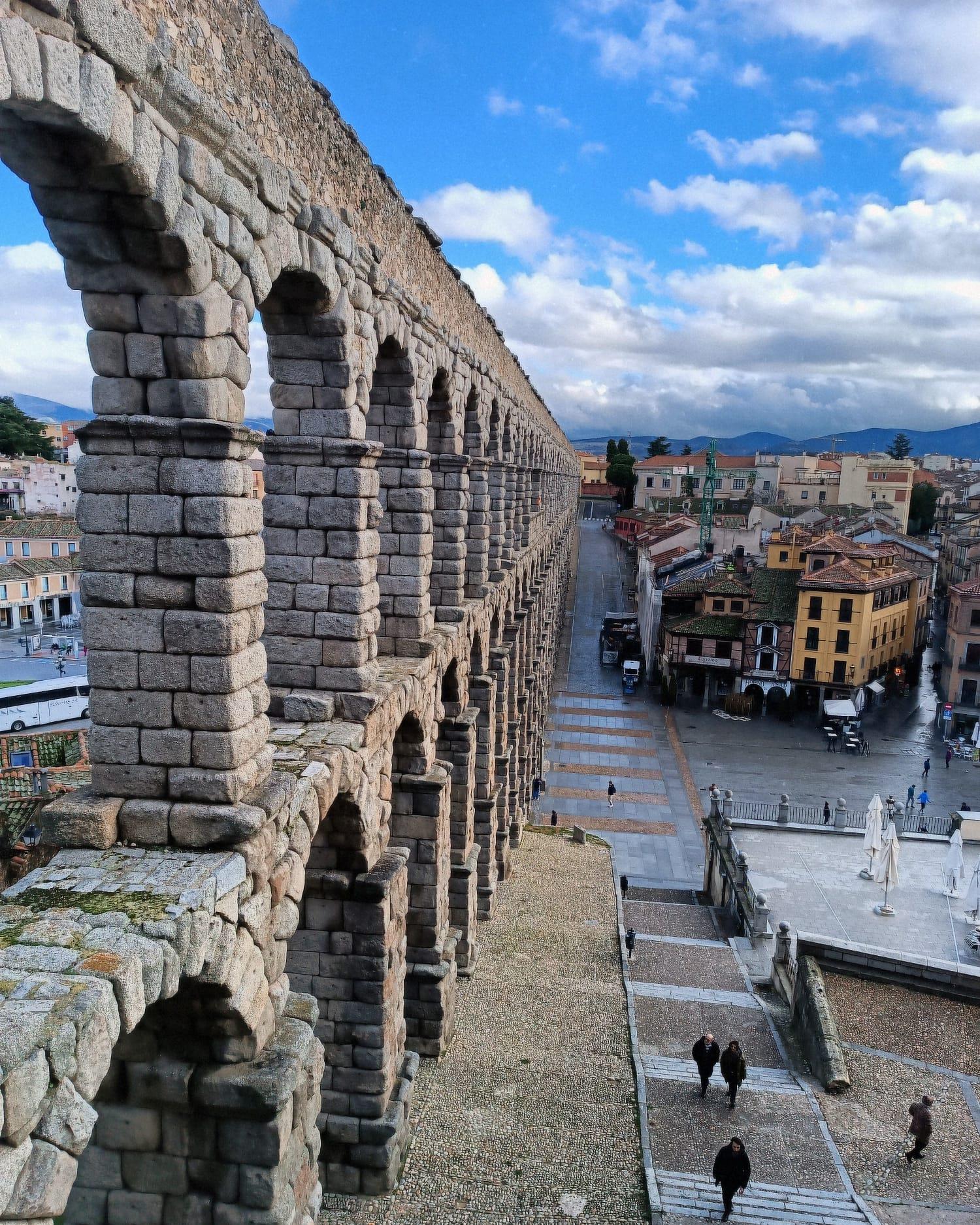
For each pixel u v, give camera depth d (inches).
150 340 446.6
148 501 454.6
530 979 1162.0
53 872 444.5
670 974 1288.1
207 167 436.1
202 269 438.3
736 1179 723.4
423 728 875.4
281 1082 491.2
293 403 650.8
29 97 321.1
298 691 686.5
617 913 1444.4
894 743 2881.4
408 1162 781.9
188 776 471.5
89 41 349.1
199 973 429.4
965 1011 1151.6
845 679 3080.7
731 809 2198.6
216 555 455.8
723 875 1699.1
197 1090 495.2
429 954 934.4
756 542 4402.1
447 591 1050.7
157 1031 497.7
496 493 1390.3
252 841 474.9
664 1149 836.0
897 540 4084.6
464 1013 1052.5
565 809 2206.0
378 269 684.7
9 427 5344.5
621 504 7731.3
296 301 604.4
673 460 7071.9
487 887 1330.0
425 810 904.9
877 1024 1117.7
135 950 378.9
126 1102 507.5
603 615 4483.3
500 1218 722.2
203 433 443.8
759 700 3196.4
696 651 3201.3
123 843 474.6
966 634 3107.8
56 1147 324.2
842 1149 871.7
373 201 688.4
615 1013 1087.0
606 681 3496.6
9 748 1656.0
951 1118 934.4
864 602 3043.8
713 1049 932.0
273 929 511.2
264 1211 509.0
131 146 380.2
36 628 3814.0
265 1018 508.7
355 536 664.4
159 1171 515.5
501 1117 854.5
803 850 1788.9
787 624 3125.0
